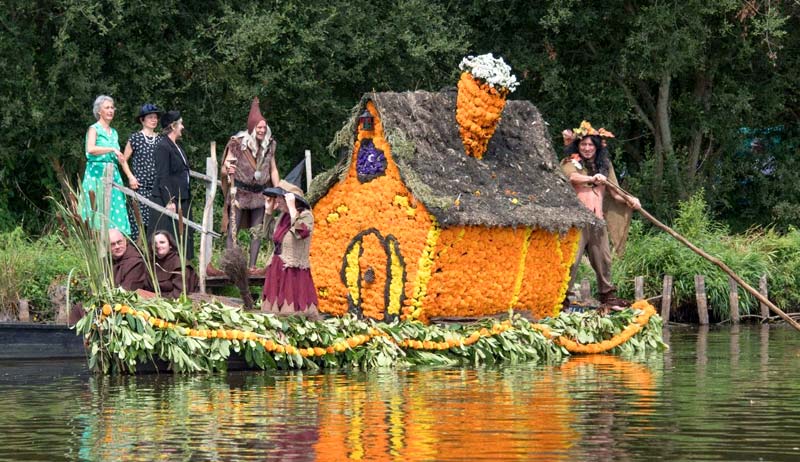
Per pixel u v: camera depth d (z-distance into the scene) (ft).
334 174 71.26
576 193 75.05
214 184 71.67
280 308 63.26
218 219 111.34
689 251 104.12
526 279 72.84
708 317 101.50
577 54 132.36
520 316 68.39
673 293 102.32
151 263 63.67
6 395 50.72
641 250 104.22
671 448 37.40
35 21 110.63
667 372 58.65
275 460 35.73
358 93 124.26
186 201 73.10
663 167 135.74
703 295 99.91
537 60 127.34
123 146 110.11
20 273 80.74
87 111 108.78
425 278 68.13
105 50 112.16
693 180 134.72
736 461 35.47
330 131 122.42
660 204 130.72
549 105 132.16
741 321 104.17
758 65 139.13
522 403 46.88
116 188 67.46
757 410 45.09
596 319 71.05
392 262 69.10
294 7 114.21
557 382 54.29
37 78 110.01
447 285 69.05
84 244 58.85
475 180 70.18
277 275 63.46
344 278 71.20
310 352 61.16
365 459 35.78
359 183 70.64
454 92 73.20
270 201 64.95
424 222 67.87
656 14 123.03
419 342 64.28
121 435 40.04
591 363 64.18
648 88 137.59
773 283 106.42
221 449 37.40
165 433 40.34
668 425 41.55
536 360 65.98
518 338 66.80
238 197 74.18
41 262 82.79
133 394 50.62
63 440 39.27
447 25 124.98
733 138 138.62
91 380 56.44
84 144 108.27
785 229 139.85
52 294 80.02
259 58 112.57
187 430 40.86
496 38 129.80
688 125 137.80
